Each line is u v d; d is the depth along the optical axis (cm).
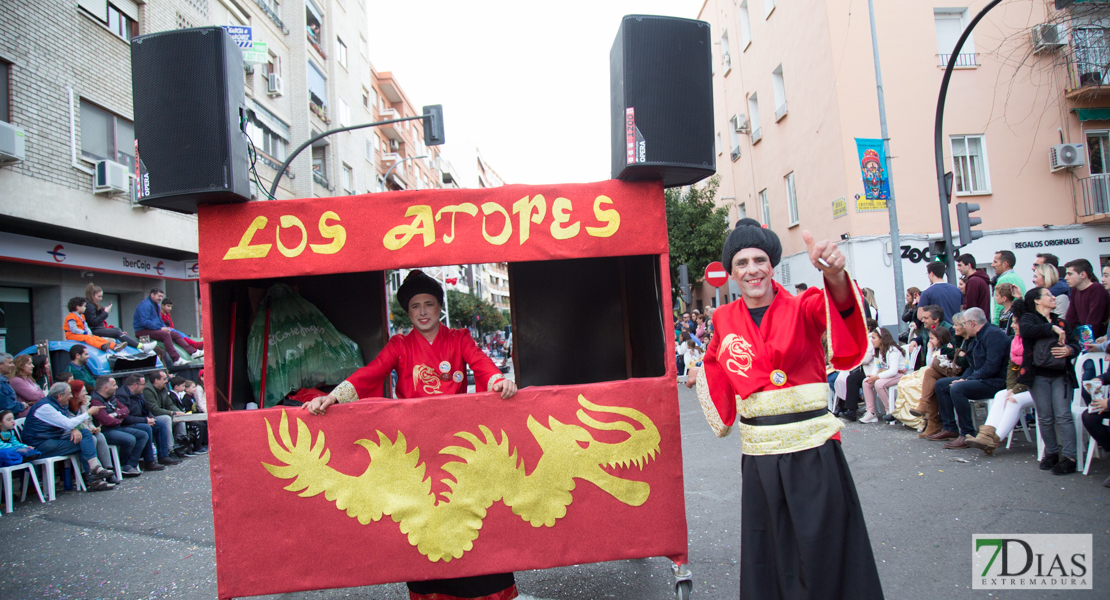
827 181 1402
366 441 272
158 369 823
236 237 277
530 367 402
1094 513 385
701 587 320
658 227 288
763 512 226
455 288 3506
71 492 640
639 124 271
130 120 1229
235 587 268
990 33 1353
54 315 1110
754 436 227
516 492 275
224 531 268
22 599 353
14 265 1016
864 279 1299
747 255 237
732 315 243
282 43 1953
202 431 891
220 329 303
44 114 1015
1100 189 1341
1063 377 474
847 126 1330
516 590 290
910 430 670
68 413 657
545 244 283
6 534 490
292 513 269
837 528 214
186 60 261
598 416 279
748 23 1873
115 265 1212
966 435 566
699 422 826
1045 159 1362
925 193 1334
